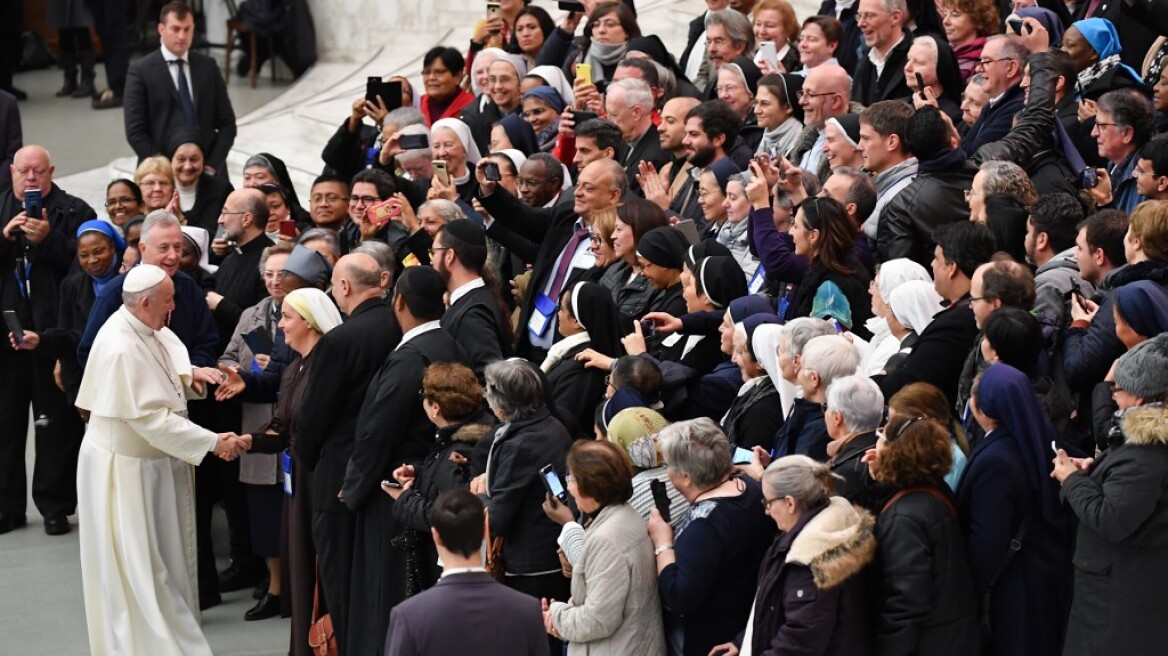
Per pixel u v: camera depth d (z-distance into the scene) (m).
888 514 17.72
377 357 25.16
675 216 28.02
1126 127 25.16
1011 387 18.06
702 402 23.33
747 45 36.69
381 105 38.28
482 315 25.81
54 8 64.56
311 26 63.44
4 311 33.19
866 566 17.77
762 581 17.95
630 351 23.61
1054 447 18.39
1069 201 22.61
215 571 31.25
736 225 27.23
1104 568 17.52
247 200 32.84
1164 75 27.86
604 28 38.59
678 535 19.22
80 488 27.20
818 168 29.03
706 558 18.89
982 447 18.17
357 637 24.95
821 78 29.36
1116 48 28.94
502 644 17.64
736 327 21.84
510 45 44.19
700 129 29.70
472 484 22.42
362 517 24.84
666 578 19.08
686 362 23.83
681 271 25.53
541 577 22.03
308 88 60.78
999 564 17.86
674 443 19.31
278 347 29.52
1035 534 18.20
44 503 34.94
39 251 34.88
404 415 24.03
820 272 23.39
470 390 23.27
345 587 25.64
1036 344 18.95
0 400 34.81
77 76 68.50
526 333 28.61
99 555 27.11
